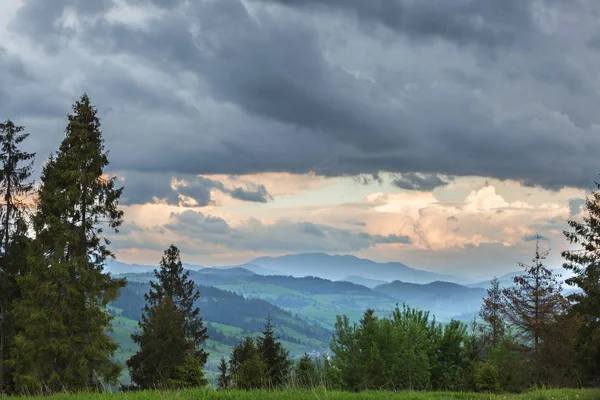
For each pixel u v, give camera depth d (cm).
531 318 3416
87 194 3741
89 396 1364
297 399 1217
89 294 3641
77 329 3531
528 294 3459
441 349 3600
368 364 2866
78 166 3697
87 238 3738
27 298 3594
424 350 3216
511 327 3600
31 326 3428
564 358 3319
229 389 1404
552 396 1555
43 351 3419
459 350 3591
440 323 3656
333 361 2919
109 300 3712
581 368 3481
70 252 3644
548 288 3453
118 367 3675
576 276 4281
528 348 3412
